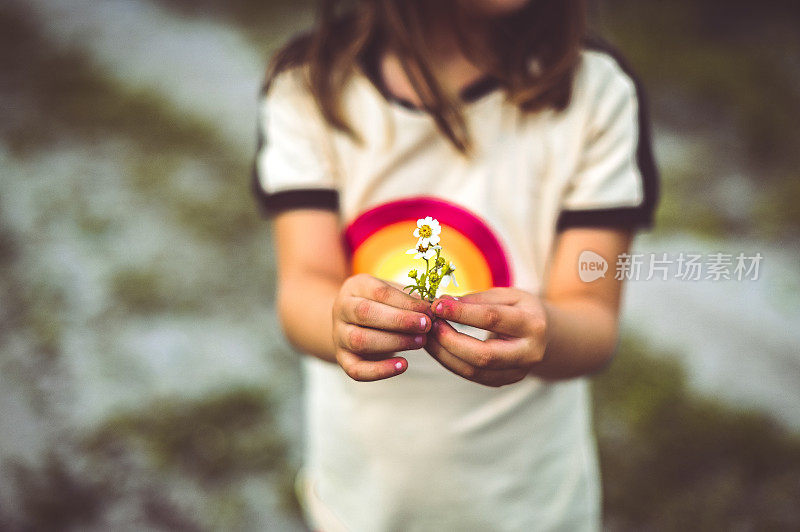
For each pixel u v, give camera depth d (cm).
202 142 519
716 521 240
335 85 138
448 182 137
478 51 134
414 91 137
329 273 137
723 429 275
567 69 134
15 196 426
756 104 631
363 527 143
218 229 414
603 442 269
